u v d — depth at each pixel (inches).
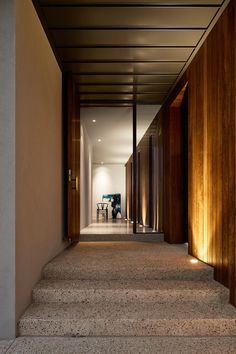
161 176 251.9
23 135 112.1
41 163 137.2
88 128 328.5
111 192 639.8
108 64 181.3
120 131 340.5
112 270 139.6
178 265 145.1
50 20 138.2
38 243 132.9
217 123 135.8
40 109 135.9
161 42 156.6
